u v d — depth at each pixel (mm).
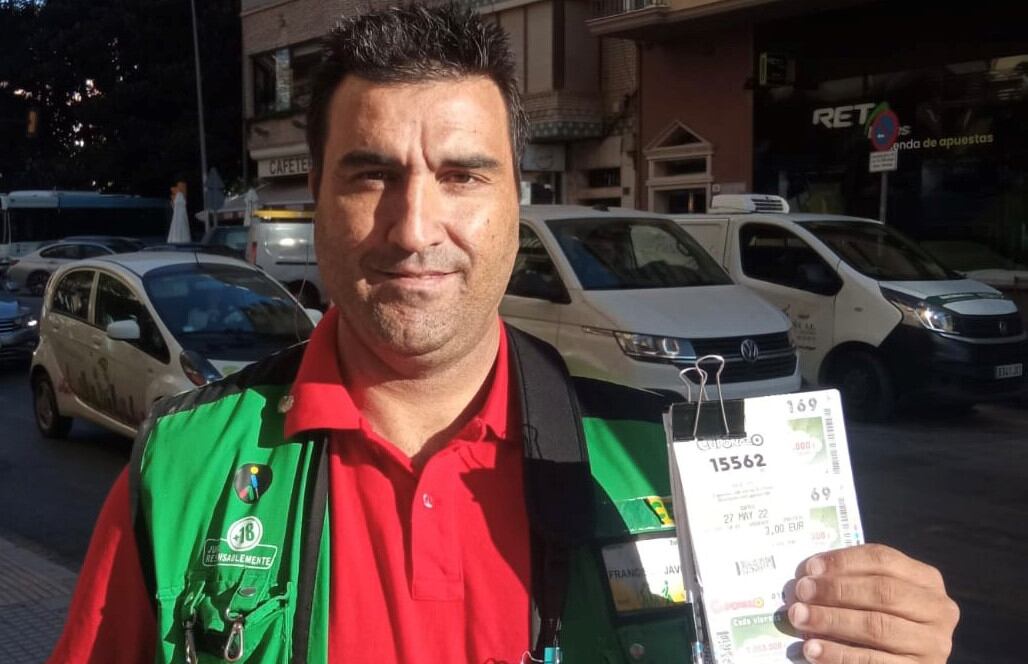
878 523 7031
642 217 9695
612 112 21922
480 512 1508
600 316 8234
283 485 1500
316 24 29438
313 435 1526
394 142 1481
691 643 1454
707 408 1394
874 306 10289
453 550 1479
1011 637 5047
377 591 1467
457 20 1537
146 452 1551
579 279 8555
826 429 1411
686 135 20094
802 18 17875
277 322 8312
